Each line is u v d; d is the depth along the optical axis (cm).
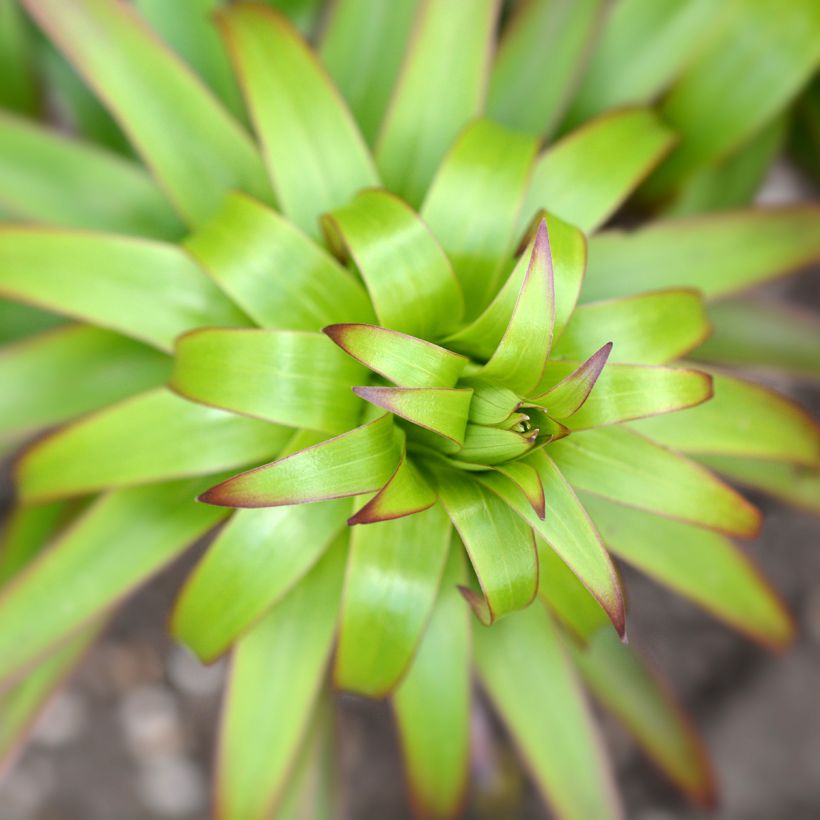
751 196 45
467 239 34
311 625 36
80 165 37
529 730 39
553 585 35
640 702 42
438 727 37
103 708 58
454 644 36
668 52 40
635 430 35
